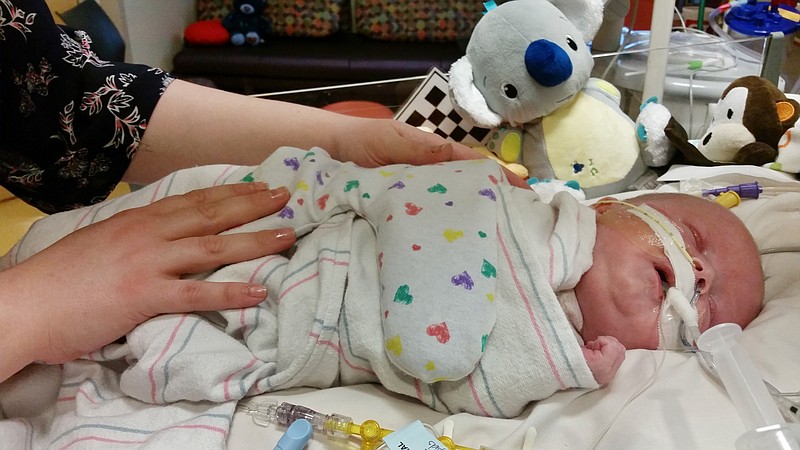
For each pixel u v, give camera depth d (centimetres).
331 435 61
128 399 65
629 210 80
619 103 132
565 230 71
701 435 57
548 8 120
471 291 62
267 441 61
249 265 68
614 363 62
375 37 251
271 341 67
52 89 83
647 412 60
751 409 52
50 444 60
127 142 88
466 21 245
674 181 114
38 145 84
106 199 92
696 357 67
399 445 55
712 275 73
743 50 130
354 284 67
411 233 65
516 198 76
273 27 251
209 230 70
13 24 79
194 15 261
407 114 126
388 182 74
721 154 119
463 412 65
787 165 112
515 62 117
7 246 126
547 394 63
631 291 71
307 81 237
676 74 132
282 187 76
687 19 162
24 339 58
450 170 75
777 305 73
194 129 90
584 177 125
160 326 63
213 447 59
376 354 64
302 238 74
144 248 65
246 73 236
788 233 85
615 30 145
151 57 222
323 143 92
